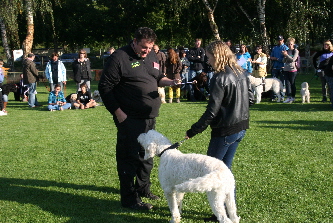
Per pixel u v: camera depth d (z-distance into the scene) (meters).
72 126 8.84
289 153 5.79
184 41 34.41
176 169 3.37
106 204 4.21
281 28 23.98
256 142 6.50
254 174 4.93
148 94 4.00
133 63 3.92
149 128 4.12
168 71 11.72
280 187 4.45
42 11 23.08
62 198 4.41
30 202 4.30
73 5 33.28
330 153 5.71
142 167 4.29
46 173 5.33
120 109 3.94
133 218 3.84
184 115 9.75
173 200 3.57
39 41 34.50
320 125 7.71
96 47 46.06
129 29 33.91
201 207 4.03
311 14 20.14
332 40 20.95
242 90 3.45
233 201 3.19
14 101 14.95
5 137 7.77
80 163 5.75
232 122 3.43
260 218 3.69
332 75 9.65
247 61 11.87
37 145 6.98
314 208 3.86
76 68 12.55
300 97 12.29
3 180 5.06
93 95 13.22
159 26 32.19
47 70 13.21
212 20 20.78
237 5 24.53
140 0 32.69
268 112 9.63
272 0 23.80
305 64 25.38
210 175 3.02
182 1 21.17
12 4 22.55
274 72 12.03
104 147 6.68
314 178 4.69
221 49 3.38
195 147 6.37
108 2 33.44
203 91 12.67
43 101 14.48
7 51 26.50
